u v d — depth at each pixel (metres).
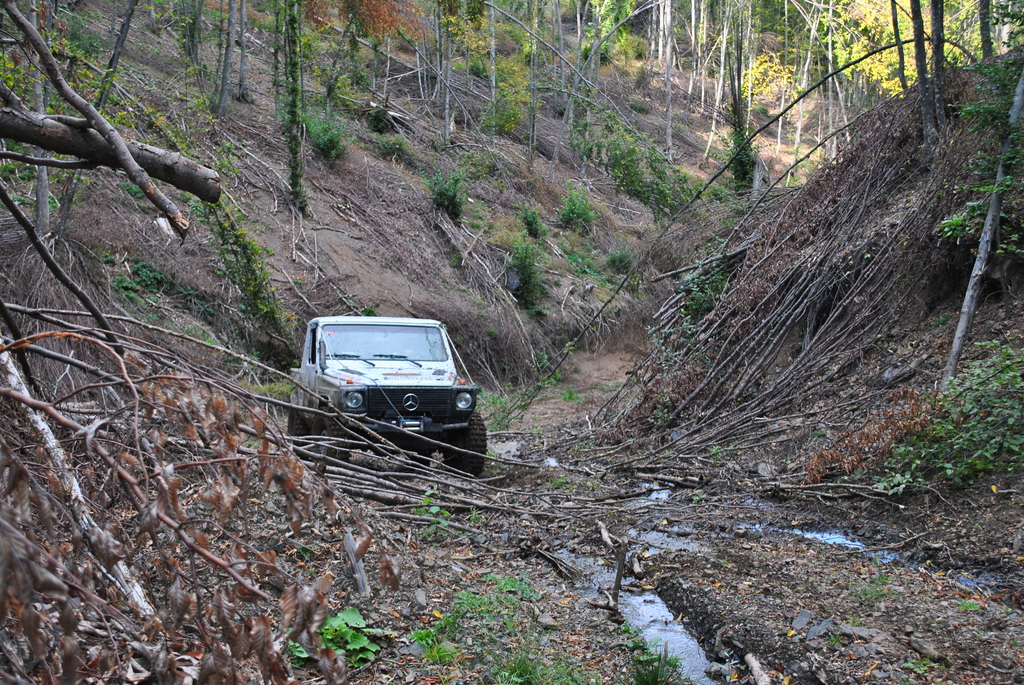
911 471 7.45
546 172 33.53
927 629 4.88
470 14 30.91
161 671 2.34
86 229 15.59
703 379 11.41
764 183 19.28
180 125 20.69
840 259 11.46
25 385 3.36
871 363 10.24
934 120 11.57
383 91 33.78
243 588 2.16
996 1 11.46
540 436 12.45
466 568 6.11
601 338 22.42
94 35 22.67
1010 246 8.38
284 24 23.91
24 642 2.98
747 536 7.09
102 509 2.78
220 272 17.55
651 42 52.12
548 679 4.35
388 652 4.63
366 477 7.06
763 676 4.36
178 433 2.99
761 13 46.84
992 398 7.45
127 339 2.58
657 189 25.86
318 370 9.46
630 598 5.84
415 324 10.44
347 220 22.38
